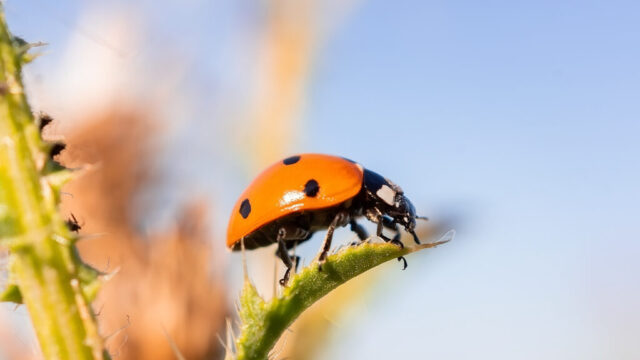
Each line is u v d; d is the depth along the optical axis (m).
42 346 0.06
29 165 0.06
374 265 0.07
